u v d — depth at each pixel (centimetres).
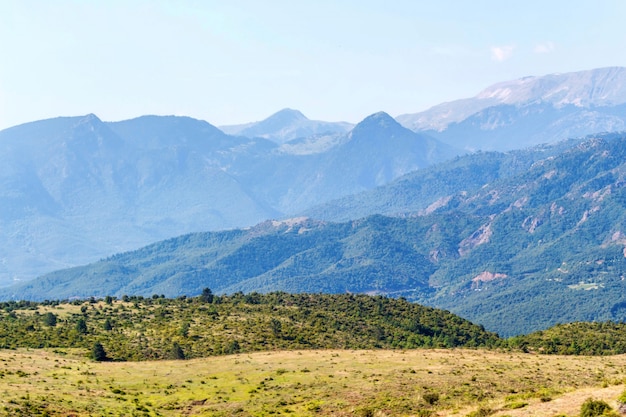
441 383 11088
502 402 8912
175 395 11412
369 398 10500
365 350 15488
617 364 12738
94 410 10038
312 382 11725
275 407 10525
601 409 7450
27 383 11069
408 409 9681
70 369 12694
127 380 12231
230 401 10994
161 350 15662
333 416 9831
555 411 7875
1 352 14025
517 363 12862
